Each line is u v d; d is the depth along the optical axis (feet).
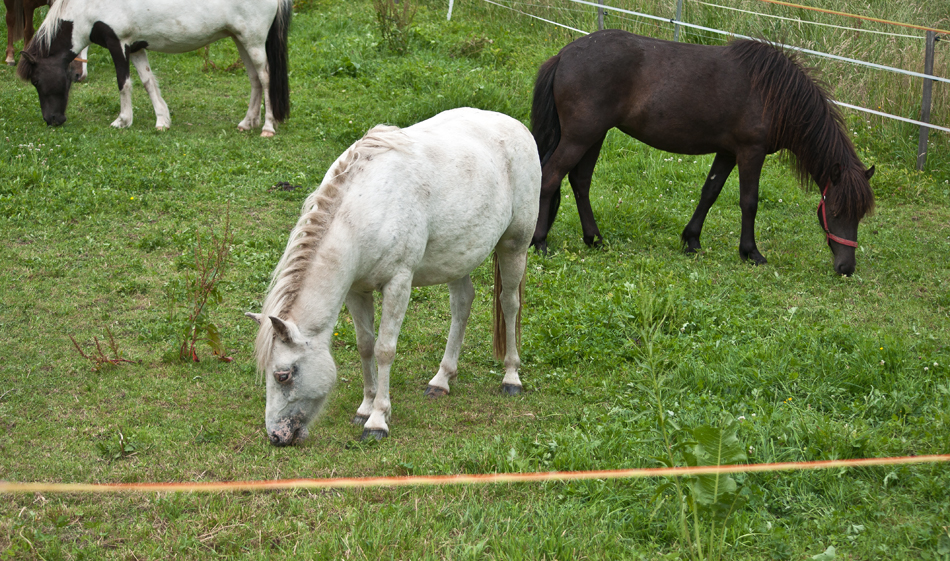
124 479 12.22
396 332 13.65
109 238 22.66
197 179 27.14
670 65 23.09
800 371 16.10
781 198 30.45
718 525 10.85
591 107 23.07
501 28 47.39
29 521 11.00
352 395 15.66
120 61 30.63
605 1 45.75
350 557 10.26
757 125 23.00
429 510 11.57
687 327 18.71
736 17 41.47
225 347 17.40
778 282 22.57
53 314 18.24
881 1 43.32
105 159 27.76
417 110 33.40
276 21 31.63
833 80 38.09
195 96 36.78
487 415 15.11
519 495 12.13
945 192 31.30
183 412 14.57
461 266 14.49
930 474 12.22
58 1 29.78
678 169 32.68
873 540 10.77
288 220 24.84
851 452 12.80
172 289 19.45
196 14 30.45
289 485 12.10
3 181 25.09
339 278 12.64
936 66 35.50
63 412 14.32
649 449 13.07
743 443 12.80
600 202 28.60
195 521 11.16
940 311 20.45
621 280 21.80
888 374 15.72
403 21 44.27
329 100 36.65
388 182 13.00
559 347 17.69
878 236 26.78
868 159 33.78
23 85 36.14
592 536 10.85
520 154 15.53
